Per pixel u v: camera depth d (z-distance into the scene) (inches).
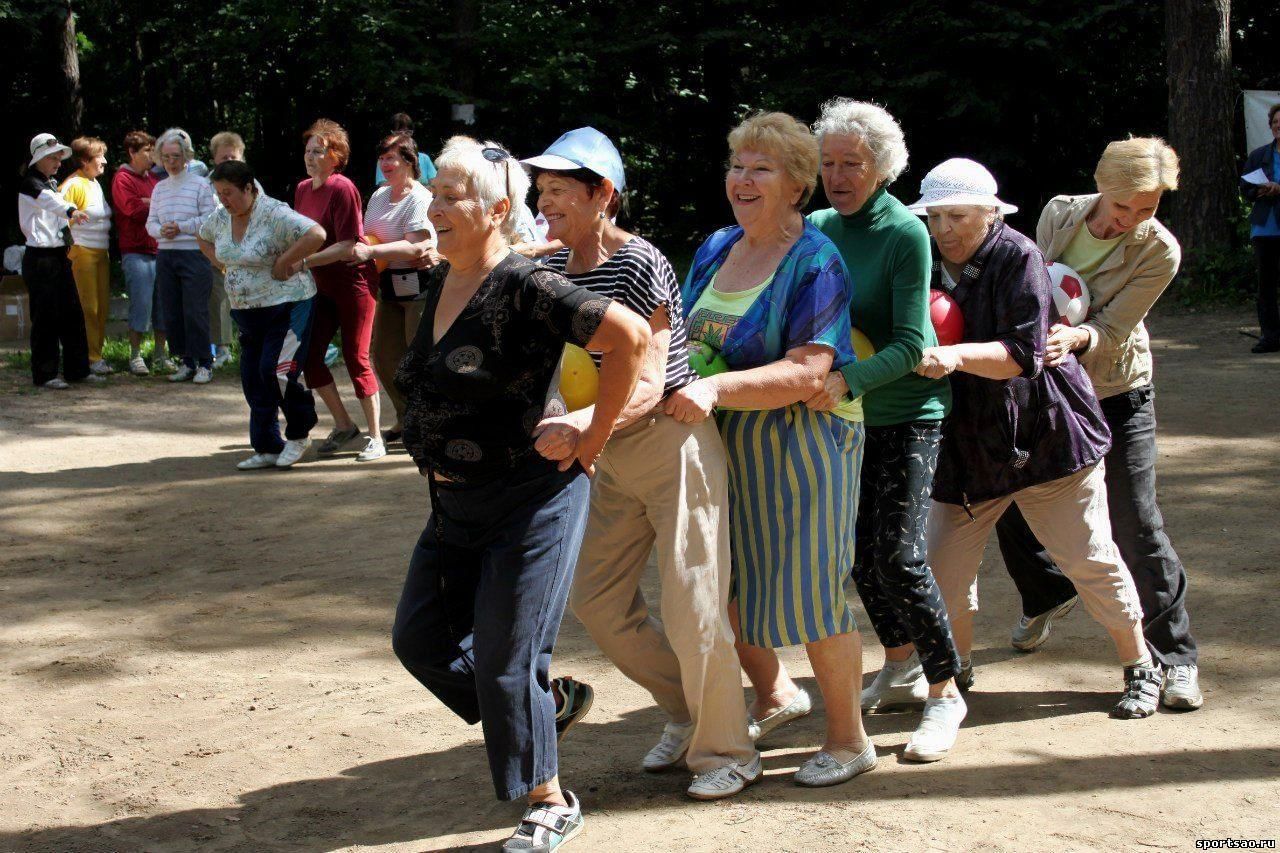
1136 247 160.2
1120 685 174.4
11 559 252.2
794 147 137.3
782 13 906.7
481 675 128.0
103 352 501.4
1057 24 804.0
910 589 150.7
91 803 146.9
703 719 142.9
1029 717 164.2
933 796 140.7
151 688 183.8
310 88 906.7
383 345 333.1
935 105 836.6
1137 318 160.7
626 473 136.1
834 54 892.6
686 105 962.1
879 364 139.6
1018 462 156.0
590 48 871.7
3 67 896.9
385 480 311.7
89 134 1003.9
